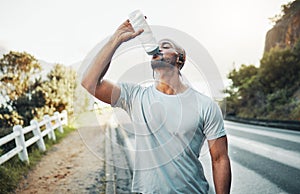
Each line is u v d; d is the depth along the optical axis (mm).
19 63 13250
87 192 4508
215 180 1534
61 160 6992
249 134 12227
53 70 13766
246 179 5199
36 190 4719
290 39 23453
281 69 21203
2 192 4438
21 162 6137
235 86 25938
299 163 6281
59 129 11102
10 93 12289
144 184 1462
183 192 1449
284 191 4473
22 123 11258
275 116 19219
